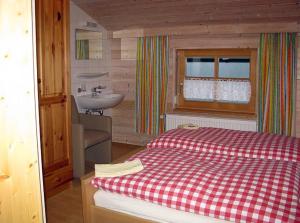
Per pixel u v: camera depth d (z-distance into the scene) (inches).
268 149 109.2
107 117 171.2
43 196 63.1
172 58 199.3
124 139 222.2
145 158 106.3
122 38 212.1
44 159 133.8
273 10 156.3
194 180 87.1
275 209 73.4
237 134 129.3
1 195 58.9
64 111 142.8
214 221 78.8
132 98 214.8
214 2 157.0
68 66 141.7
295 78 168.6
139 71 206.1
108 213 92.3
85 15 194.5
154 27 197.2
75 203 130.6
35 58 58.7
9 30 55.4
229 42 182.4
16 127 58.5
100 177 94.7
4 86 56.1
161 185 86.4
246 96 188.4
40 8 126.9
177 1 161.9
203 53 194.7
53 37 133.7
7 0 54.8
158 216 85.8
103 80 213.0
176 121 194.9
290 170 92.9
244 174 90.1
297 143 115.4
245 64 187.0
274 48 170.1
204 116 189.2
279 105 172.4
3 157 58.4
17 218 60.6
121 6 178.7
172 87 201.9
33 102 59.2
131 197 90.2
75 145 151.8
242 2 153.1
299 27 163.2
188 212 82.4
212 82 195.9
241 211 75.0
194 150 115.5
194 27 186.2
